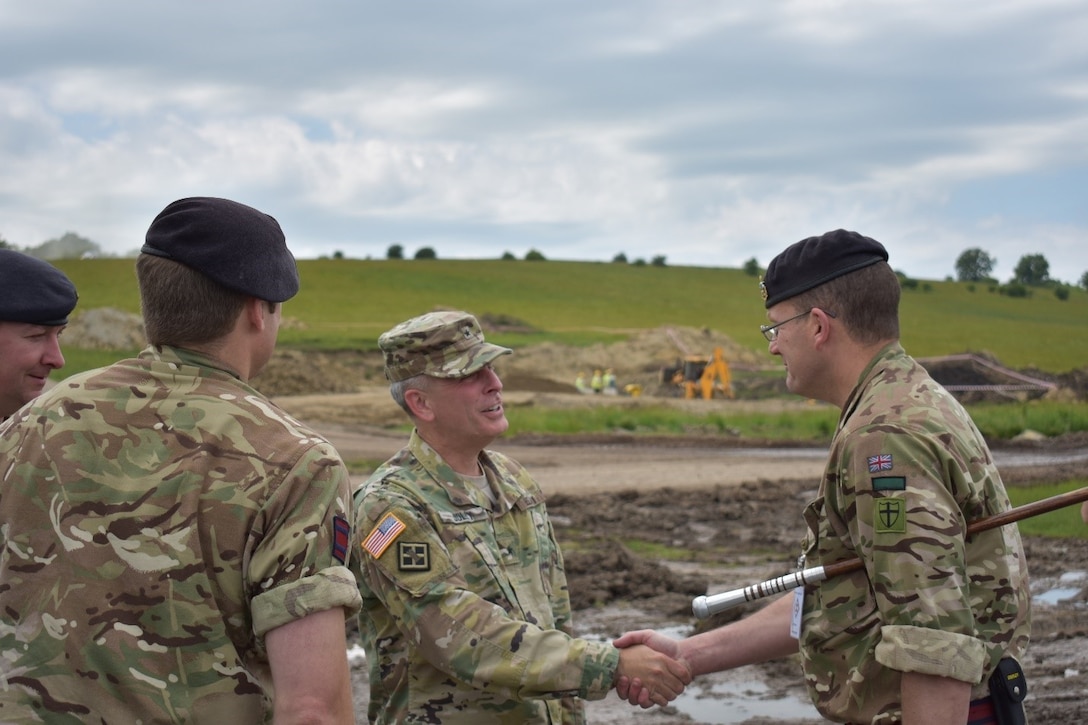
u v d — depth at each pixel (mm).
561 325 77500
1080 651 7438
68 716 2150
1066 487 14445
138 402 2311
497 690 3254
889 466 2732
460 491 3520
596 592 9344
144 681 2162
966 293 115938
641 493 15820
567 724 3633
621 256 135875
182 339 2389
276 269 2461
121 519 2217
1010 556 2850
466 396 3551
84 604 2186
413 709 3410
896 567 2684
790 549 11750
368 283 90000
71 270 81625
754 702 6621
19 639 2191
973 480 2787
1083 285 132625
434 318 3604
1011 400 40406
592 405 34219
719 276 111000
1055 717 6066
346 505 2328
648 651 3404
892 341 3084
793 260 3145
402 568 3293
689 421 28219
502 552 3529
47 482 2248
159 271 2375
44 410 2326
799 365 3152
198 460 2254
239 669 2223
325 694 2178
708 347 56656
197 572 2197
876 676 2861
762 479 16953
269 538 2223
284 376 38844
